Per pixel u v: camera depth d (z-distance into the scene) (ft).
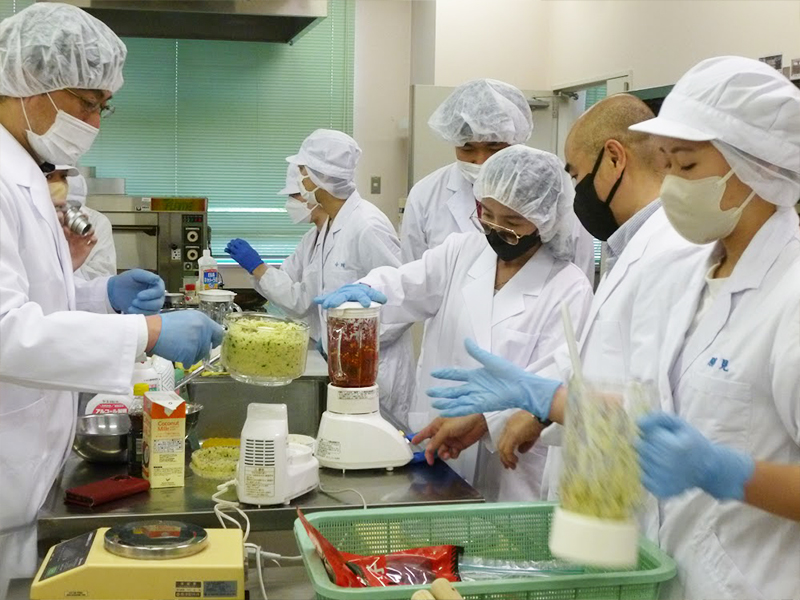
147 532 4.27
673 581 4.34
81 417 6.43
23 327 4.80
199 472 5.75
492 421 6.16
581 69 15.70
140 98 17.26
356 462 5.95
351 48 18.01
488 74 16.72
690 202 4.22
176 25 14.62
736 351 4.16
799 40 10.14
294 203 11.70
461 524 4.77
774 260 4.19
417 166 15.52
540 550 4.84
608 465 3.59
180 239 14.25
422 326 15.12
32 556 5.18
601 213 5.93
